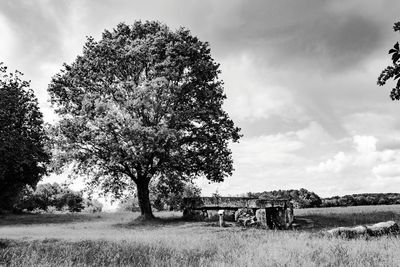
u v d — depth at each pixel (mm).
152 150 31266
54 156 32750
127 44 35625
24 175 30781
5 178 29766
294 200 54719
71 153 32719
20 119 21672
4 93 20141
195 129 34562
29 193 66812
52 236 20828
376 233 17062
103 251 12727
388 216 32688
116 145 31156
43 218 44531
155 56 34000
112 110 31609
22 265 10109
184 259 10906
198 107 34188
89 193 35562
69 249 13266
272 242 14828
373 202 63438
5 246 15312
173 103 34625
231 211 31891
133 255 11922
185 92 35031
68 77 34719
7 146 19906
